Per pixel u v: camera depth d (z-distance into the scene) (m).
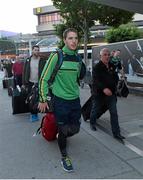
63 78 4.48
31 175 4.52
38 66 7.33
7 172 4.65
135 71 12.27
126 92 11.30
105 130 6.72
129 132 6.59
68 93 4.54
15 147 5.80
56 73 4.47
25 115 8.82
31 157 5.24
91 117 6.80
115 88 6.03
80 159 5.04
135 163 4.82
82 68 4.71
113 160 4.97
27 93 8.12
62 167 4.75
